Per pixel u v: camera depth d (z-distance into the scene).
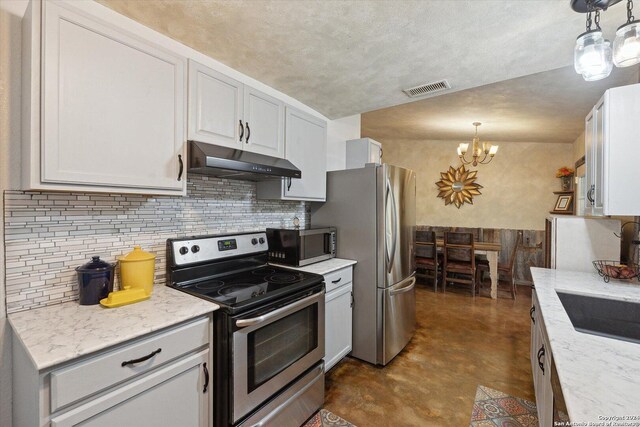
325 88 2.32
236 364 1.42
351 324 2.62
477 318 3.62
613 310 1.70
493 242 5.30
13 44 1.25
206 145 1.67
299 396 1.80
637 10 1.35
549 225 2.46
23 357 1.10
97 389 1.03
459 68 1.95
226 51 1.82
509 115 3.66
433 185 5.66
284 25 1.55
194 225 1.98
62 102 1.17
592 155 1.81
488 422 1.86
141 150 1.41
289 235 2.34
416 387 2.24
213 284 1.81
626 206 1.50
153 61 1.45
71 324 1.18
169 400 1.25
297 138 2.38
